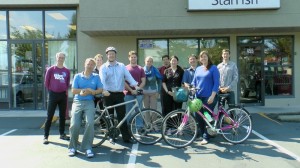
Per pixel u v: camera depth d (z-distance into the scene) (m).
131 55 7.38
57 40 11.82
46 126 6.96
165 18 10.23
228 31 10.98
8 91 11.88
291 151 6.22
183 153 6.12
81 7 10.20
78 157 5.95
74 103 6.14
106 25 10.21
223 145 6.64
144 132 6.71
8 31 11.79
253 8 10.17
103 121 6.62
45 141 6.90
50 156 6.03
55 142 7.02
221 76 7.48
